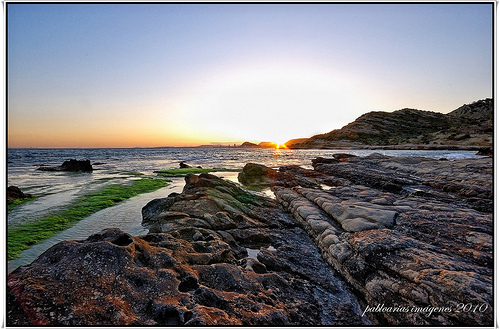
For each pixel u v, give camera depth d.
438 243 10.23
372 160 41.31
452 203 17.88
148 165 65.25
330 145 177.50
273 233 15.03
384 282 8.46
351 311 8.34
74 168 48.09
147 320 6.32
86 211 18.95
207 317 6.29
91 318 6.05
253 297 7.90
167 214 15.94
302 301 8.44
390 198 17.58
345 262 9.92
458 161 29.56
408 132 161.38
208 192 20.44
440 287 7.29
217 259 10.41
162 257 8.94
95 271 7.39
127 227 15.94
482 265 8.39
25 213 18.14
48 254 8.02
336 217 14.59
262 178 35.41
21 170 49.47
